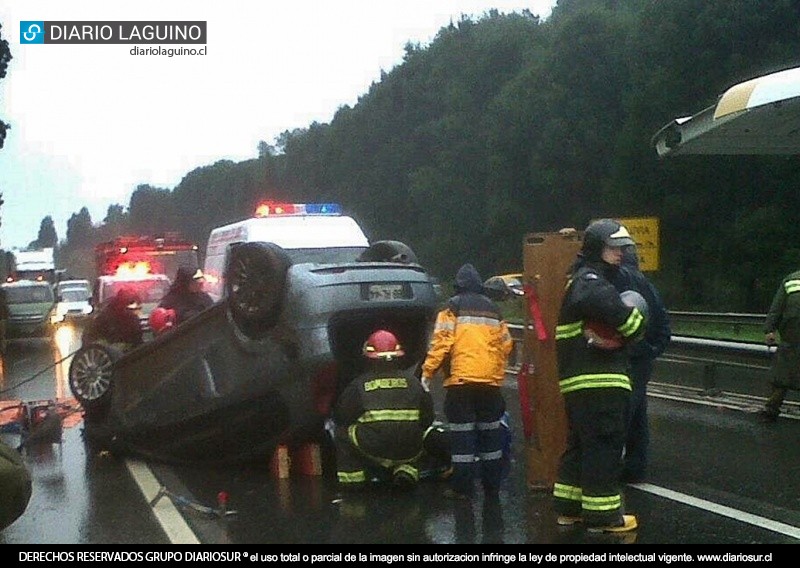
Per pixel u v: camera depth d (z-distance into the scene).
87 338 11.24
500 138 50.66
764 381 13.84
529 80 49.53
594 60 45.88
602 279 6.78
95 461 10.09
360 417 8.23
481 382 7.89
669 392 14.45
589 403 6.82
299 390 8.58
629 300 6.88
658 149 12.95
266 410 8.91
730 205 36.09
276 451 9.05
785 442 10.55
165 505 8.02
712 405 13.13
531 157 48.66
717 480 8.78
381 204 67.31
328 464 9.16
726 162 35.31
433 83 64.44
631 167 38.72
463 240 57.50
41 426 11.19
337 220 16.55
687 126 12.27
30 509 8.03
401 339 9.20
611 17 47.16
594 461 6.91
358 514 7.60
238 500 8.14
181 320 11.84
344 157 72.69
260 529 7.21
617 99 45.41
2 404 12.08
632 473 8.62
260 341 8.76
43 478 9.26
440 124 60.81
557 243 8.17
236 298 8.84
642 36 39.03
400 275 8.88
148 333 17.12
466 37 63.91
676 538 6.89
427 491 8.37
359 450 8.23
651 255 17.23
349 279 8.60
